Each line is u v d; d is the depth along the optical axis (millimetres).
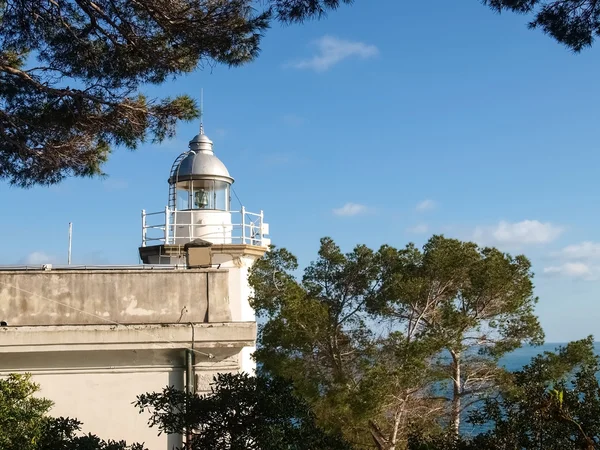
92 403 11797
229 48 11703
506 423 8859
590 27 10141
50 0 11812
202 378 11945
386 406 19156
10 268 12891
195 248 14094
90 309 12258
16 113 12469
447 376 20625
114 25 11727
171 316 12383
